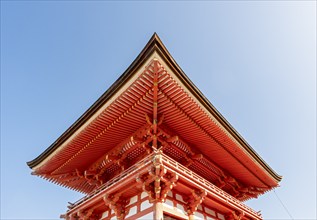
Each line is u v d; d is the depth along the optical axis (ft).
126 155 43.04
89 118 37.55
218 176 51.01
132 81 31.55
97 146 42.93
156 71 29.99
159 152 30.73
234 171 52.34
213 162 48.39
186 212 35.06
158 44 28.91
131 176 32.01
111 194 35.14
